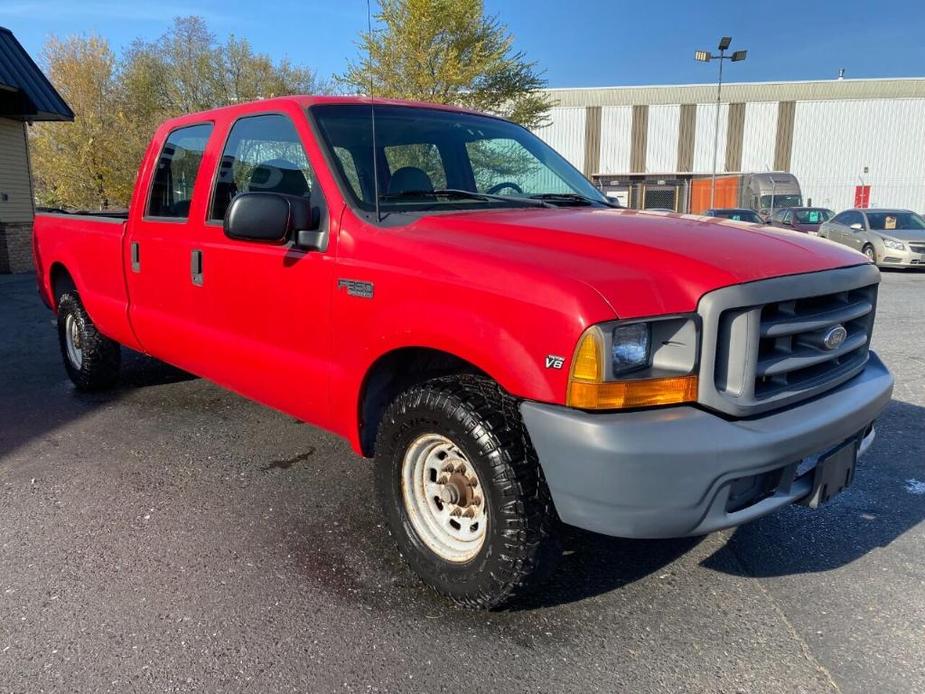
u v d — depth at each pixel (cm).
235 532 346
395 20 2345
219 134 398
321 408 334
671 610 285
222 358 393
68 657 253
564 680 244
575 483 234
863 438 302
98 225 505
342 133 348
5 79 1438
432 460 288
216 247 382
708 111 5009
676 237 275
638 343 235
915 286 1422
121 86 3550
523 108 2545
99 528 349
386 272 288
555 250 262
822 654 258
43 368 673
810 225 2300
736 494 246
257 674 245
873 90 4806
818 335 270
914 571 314
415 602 288
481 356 253
